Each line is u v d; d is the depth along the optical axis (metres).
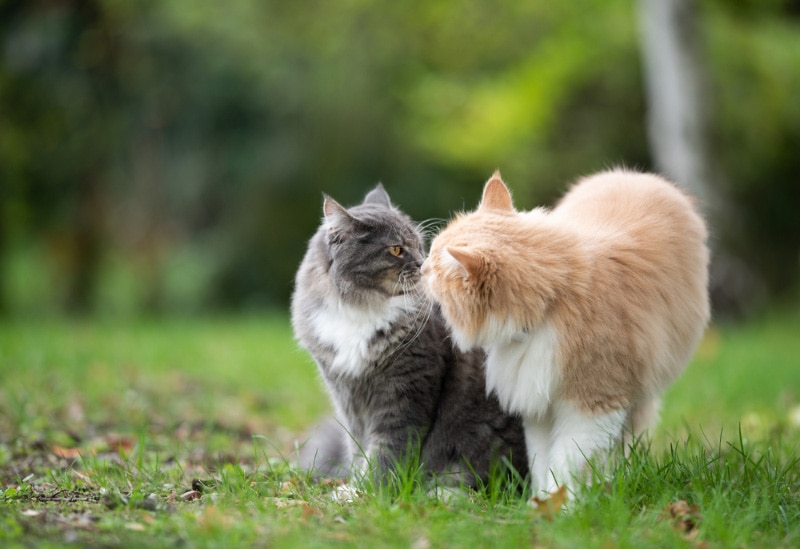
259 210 22.16
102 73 20.84
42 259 23.73
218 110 21.45
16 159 20.48
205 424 8.30
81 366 10.56
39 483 5.71
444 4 20.62
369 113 21.58
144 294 22.55
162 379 10.35
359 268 6.03
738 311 16.92
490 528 4.64
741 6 18.55
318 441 6.79
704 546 4.37
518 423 6.17
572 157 20.48
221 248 22.09
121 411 8.49
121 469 6.00
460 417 6.11
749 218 22.09
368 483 5.38
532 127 20.34
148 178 21.98
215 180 21.95
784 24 20.36
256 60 20.59
